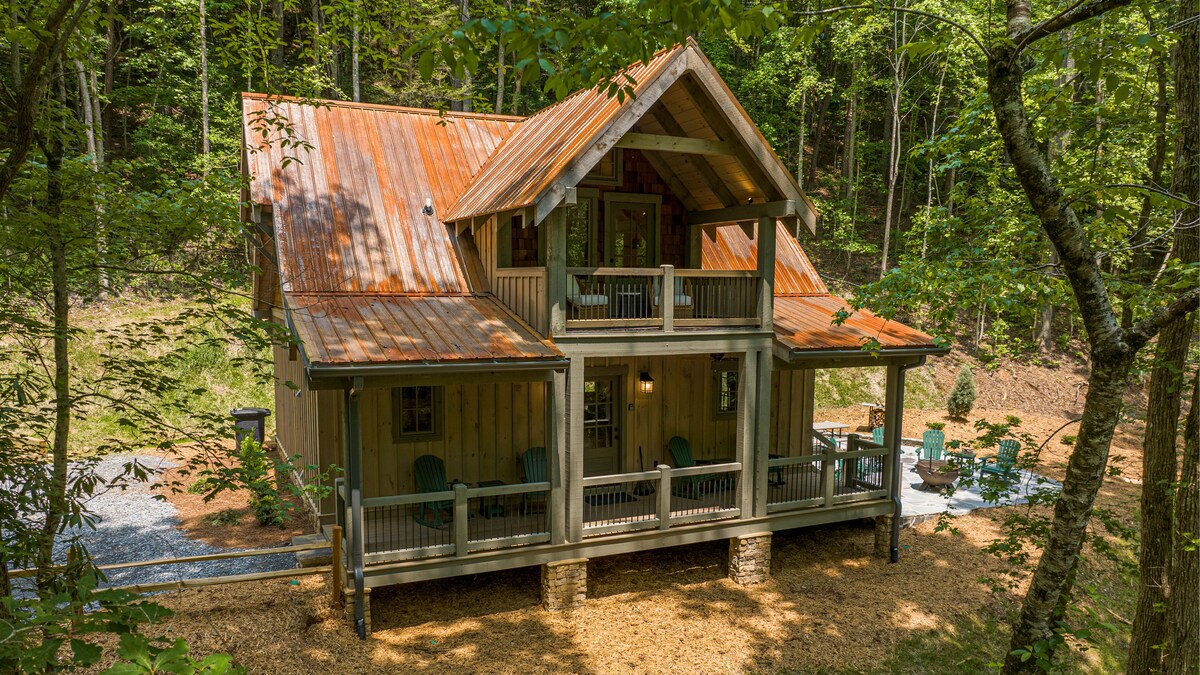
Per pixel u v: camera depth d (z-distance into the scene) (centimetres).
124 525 1336
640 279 1366
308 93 1001
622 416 1363
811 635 1035
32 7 653
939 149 908
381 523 1115
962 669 984
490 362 979
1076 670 1038
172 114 2889
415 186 1396
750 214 1227
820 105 3931
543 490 1062
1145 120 864
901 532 1452
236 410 1728
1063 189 699
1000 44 607
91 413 1823
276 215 1222
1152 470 870
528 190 1020
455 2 1942
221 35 958
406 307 1139
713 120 1116
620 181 1350
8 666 379
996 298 781
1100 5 546
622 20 475
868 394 2595
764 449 1205
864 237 3488
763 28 567
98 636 853
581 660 943
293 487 724
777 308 1430
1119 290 830
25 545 553
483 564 1030
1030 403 2622
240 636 900
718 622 1065
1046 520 927
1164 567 857
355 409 945
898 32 2512
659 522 1137
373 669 890
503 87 2883
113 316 2042
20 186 684
